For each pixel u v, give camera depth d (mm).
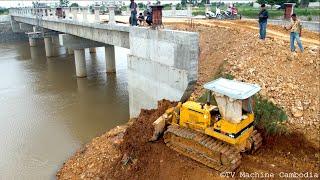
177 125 13289
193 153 12680
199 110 12234
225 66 16312
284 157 12242
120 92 26625
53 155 17031
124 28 20969
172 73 16875
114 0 46469
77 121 21047
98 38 25750
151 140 14203
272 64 15422
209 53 18672
